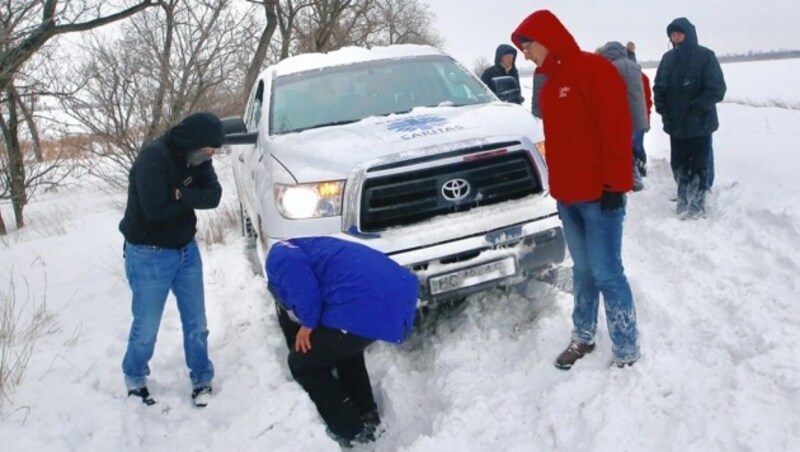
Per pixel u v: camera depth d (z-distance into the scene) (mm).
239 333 4922
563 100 3455
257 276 6039
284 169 4359
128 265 3746
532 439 3295
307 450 3432
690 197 5891
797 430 2848
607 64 3404
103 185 16406
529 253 4273
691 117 5680
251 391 4055
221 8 11758
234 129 5277
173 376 4359
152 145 3574
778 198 5809
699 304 4191
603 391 3408
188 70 11578
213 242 7527
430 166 4102
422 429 3711
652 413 3188
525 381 3801
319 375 3705
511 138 4301
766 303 4012
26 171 12945
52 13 9094
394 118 4859
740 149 8555
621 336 3605
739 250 4977
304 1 23391
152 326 3830
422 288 4090
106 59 11047
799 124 10805
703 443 2904
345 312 3430
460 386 3863
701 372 3416
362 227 4066
